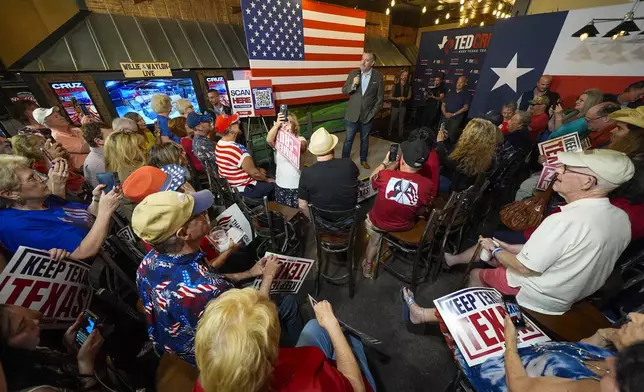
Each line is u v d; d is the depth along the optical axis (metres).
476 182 2.00
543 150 2.33
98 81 3.84
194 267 0.93
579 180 1.12
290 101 4.18
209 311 0.62
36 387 0.68
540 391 0.74
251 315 0.60
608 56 3.14
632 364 0.50
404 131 6.83
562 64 3.52
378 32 7.35
